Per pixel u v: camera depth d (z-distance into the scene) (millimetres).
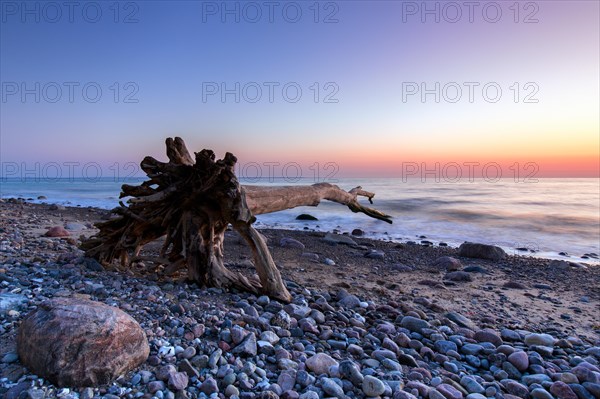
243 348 2947
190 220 4727
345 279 6316
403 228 14758
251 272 6094
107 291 3912
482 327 4441
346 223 15930
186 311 3631
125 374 2463
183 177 4758
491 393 2832
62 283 4023
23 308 3201
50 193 32281
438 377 2961
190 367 2598
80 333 2354
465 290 6176
